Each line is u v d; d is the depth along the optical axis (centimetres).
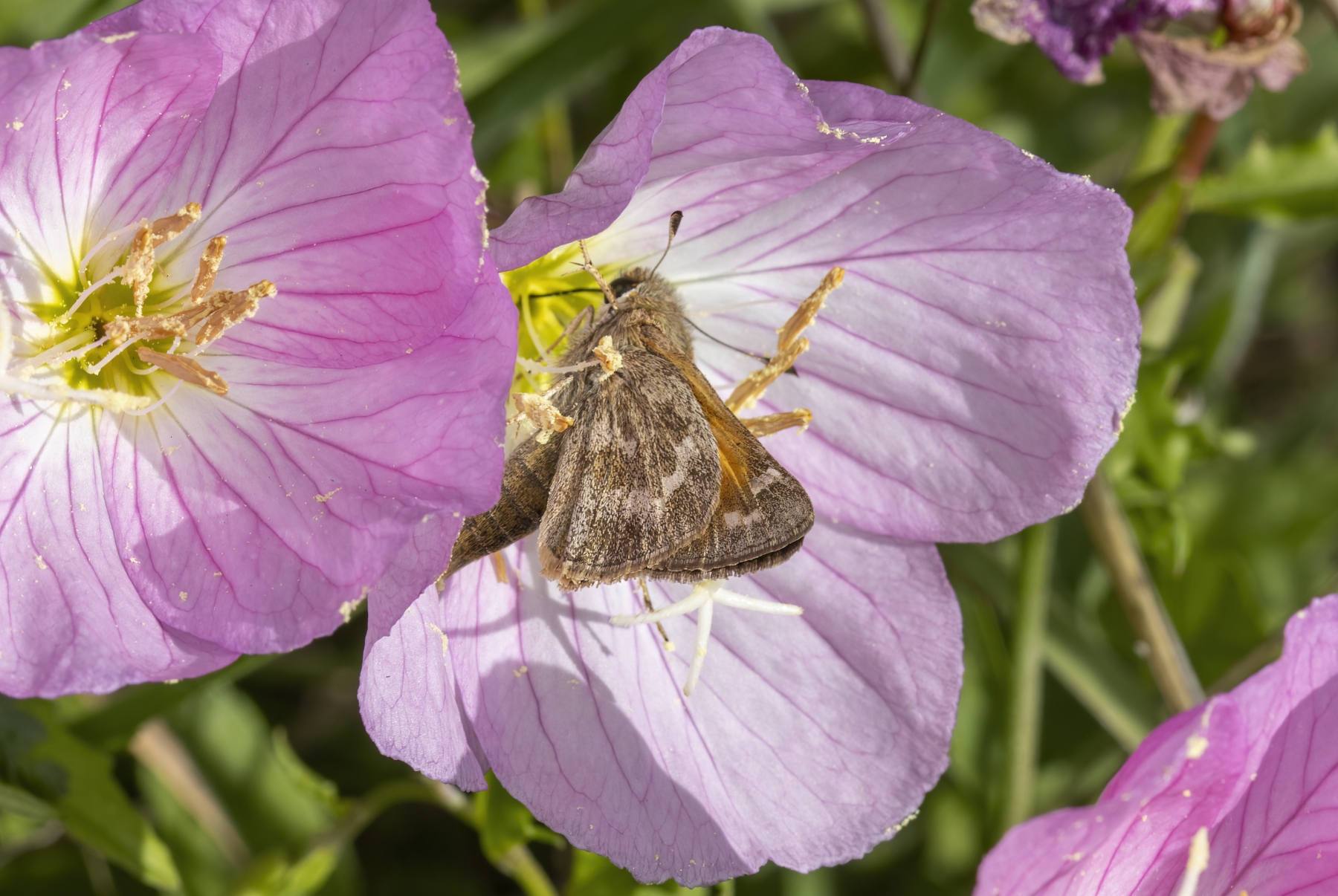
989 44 34
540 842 32
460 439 26
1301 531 34
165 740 30
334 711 32
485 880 32
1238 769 27
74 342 27
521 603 28
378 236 26
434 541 26
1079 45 30
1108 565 31
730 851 28
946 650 28
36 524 26
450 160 26
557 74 31
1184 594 33
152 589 27
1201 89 30
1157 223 31
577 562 27
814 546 28
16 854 31
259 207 27
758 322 28
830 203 28
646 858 27
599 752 28
